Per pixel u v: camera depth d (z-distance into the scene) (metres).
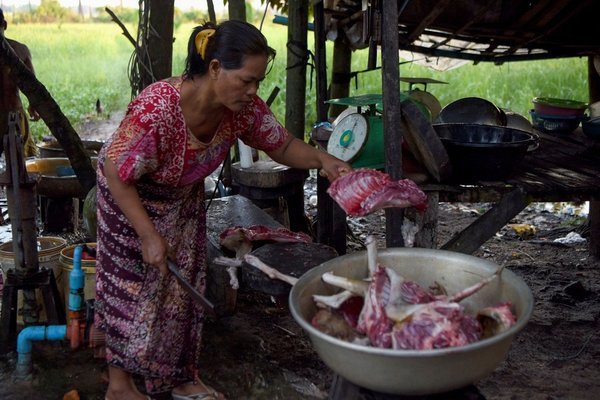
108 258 2.47
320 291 2.03
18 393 2.98
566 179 3.33
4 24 4.83
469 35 5.30
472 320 1.79
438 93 10.03
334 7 5.19
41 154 5.80
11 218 3.23
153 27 4.14
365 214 2.25
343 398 1.92
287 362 3.28
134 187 2.29
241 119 2.45
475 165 3.12
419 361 1.57
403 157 3.48
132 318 2.50
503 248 4.96
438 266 2.13
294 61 4.83
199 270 2.66
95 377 3.11
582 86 10.01
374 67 3.73
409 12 4.73
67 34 16.61
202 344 3.41
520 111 9.32
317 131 4.25
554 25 4.96
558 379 3.12
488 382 3.10
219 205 4.25
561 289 4.14
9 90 5.41
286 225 4.66
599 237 4.62
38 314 3.39
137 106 2.19
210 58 2.14
